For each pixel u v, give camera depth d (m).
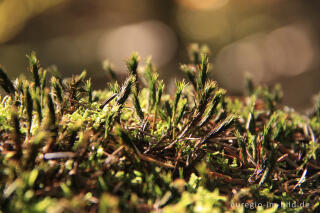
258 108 0.30
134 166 0.22
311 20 1.90
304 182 0.24
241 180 0.23
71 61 1.79
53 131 0.22
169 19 2.20
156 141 0.24
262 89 0.31
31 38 1.89
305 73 1.68
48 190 0.21
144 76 0.27
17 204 0.20
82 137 0.22
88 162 0.22
